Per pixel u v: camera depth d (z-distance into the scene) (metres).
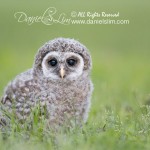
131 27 52.38
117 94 23.86
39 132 14.45
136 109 17.88
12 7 51.66
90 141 13.70
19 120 15.03
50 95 14.95
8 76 28.25
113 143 13.61
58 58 14.84
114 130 14.59
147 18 53.31
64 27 50.03
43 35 47.59
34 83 15.08
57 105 14.99
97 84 24.55
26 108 15.03
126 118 16.38
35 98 15.02
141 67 35.81
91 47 44.81
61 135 14.01
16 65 34.12
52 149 13.65
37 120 14.75
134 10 53.94
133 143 13.80
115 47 46.00
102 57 39.03
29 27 49.34
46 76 14.94
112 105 19.38
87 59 15.11
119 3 54.19
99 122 15.79
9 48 42.62
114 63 36.72
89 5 50.22
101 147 13.35
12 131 14.23
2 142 13.88
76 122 15.16
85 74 15.16
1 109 15.29
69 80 14.94
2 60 36.03
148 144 13.73
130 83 29.78
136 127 15.25
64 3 49.22
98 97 20.94
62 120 15.05
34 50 42.31
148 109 16.05
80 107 15.25
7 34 47.41
